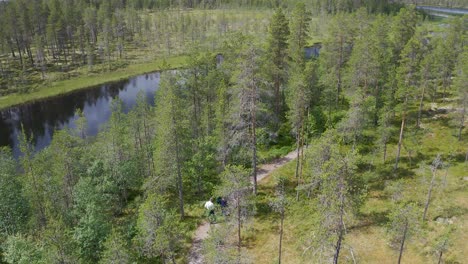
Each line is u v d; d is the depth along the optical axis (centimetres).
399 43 6275
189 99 5478
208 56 5869
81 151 4791
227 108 4647
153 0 19138
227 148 4578
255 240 3619
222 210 3956
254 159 4194
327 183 2492
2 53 11044
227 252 3097
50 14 11975
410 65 4497
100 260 3131
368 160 4734
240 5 19200
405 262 3203
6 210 3931
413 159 4703
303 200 4028
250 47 3969
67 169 4206
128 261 3034
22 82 9538
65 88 9500
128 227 3869
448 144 4975
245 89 3966
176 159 3934
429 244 3334
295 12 5875
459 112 5088
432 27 12375
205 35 14025
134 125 5056
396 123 5584
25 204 4016
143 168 4941
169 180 4009
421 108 5588
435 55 5841
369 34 5931
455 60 6172
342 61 6088
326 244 2608
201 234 3825
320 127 5444
